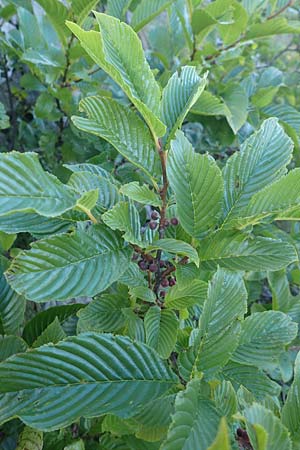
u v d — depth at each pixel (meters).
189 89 0.32
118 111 0.29
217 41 0.79
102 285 0.27
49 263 0.26
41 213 0.23
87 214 0.28
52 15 0.52
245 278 0.56
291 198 0.28
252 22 0.68
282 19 0.59
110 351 0.26
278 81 0.75
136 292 0.32
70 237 0.27
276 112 0.68
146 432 0.29
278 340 0.34
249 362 0.33
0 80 0.75
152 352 0.26
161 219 0.31
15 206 0.23
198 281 0.31
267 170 0.31
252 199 0.29
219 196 0.29
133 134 0.30
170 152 0.28
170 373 0.26
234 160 0.31
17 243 0.59
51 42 0.66
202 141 0.72
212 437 0.22
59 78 0.61
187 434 0.21
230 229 0.29
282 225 0.80
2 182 0.23
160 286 0.35
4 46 0.64
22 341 0.32
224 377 0.34
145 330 0.31
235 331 0.26
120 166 0.59
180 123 0.29
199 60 0.64
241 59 0.70
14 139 0.70
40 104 0.58
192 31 0.61
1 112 0.57
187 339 0.34
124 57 0.28
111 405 0.24
